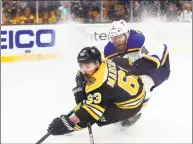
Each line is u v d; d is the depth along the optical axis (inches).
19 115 203.8
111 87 143.4
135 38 175.9
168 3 418.6
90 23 371.6
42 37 357.7
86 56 137.9
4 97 240.8
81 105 151.3
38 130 181.9
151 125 189.8
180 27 393.4
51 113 209.2
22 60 351.6
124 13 421.4
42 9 401.4
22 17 392.2
